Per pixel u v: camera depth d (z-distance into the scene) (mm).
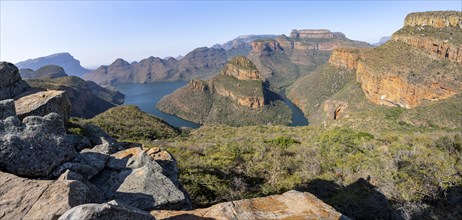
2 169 6980
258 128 71312
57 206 5297
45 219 4984
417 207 13172
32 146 7664
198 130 82188
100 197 7168
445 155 18438
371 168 17672
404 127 61250
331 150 23547
